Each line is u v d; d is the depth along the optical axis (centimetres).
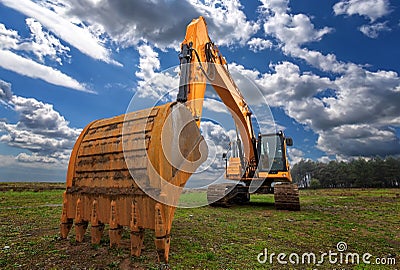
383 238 552
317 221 748
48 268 332
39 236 512
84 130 486
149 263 341
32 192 2378
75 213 440
